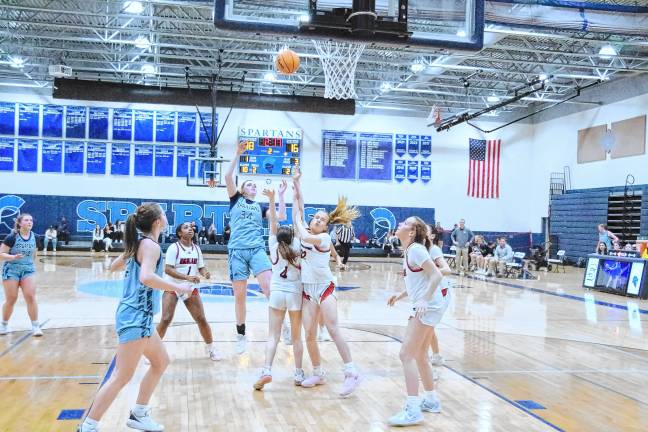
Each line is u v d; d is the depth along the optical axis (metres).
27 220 7.56
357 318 9.98
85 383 5.55
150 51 20.95
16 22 16.77
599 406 5.31
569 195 24.23
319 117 26.06
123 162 24.81
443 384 5.89
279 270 5.61
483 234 27.08
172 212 25.06
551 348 7.91
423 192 26.84
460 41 7.51
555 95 25.11
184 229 6.38
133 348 3.92
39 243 24.08
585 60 20.47
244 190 6.99
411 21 7.44
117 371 3.96
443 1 7.50
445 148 27.02
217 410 4.88
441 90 24.98
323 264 5.48
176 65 20.92
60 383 5.54
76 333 7.98
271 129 25.61
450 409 5.07
